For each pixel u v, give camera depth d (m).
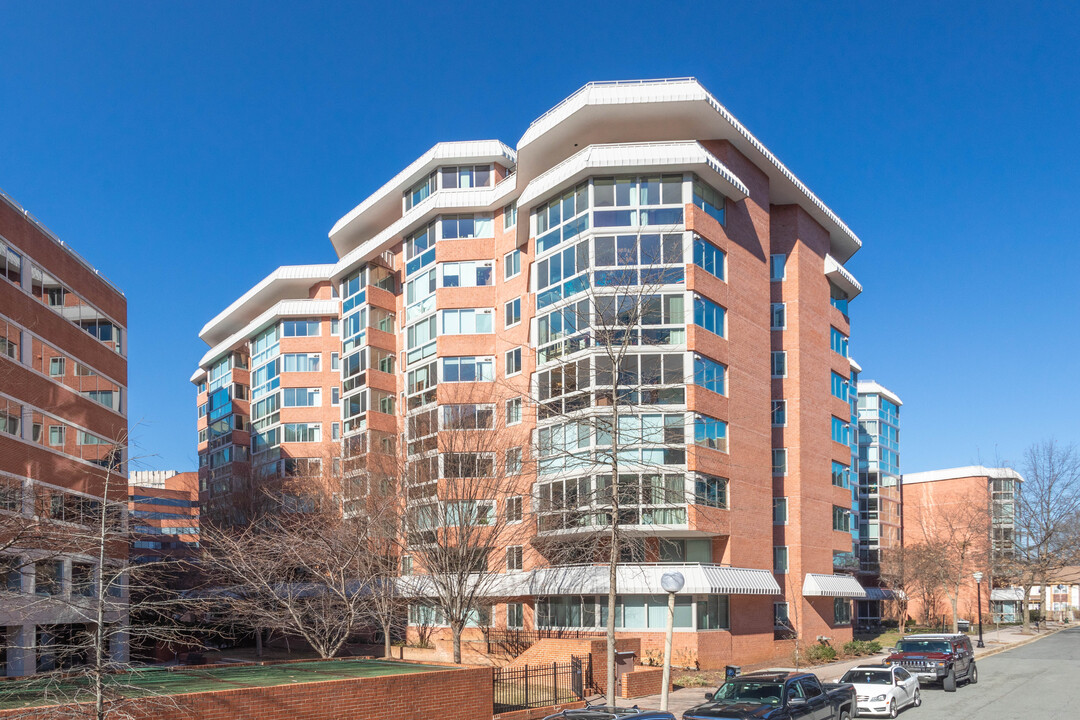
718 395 36.56
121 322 39.72
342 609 30.73
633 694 26.23
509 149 46.78
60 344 33.81
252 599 35.09
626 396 27.02
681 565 33.97
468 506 31.61
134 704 13.91
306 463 51.50
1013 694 27.62
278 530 38.03
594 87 36.94
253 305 70.00
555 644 27.77
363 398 50.19
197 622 41.00
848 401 51.25
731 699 17.75
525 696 22.17
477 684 19.64
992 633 60.78
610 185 36.44
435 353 44.56
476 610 36.25
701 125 38.22
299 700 16.08
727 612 36.66
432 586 33.69
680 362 35.03
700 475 34.50
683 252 35.50
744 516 37.62
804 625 42.44
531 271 39.41
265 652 45.75
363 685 17.20
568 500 30.09
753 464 38.94
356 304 52.31
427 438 34.91
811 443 45.22
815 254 48.16
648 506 30.81
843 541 48.00
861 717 23.00
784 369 44.97
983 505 76.12
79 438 34.84
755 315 40.78
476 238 44.88
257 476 54.41
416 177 48.03
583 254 34.62
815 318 47.22
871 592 67.75
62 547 22.59
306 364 63.16
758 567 38.16
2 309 29.78
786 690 17.84
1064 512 66.00
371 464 36.84
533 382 36.81
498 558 37.56
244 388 70.31
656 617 34.38
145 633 18.14
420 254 47.06
